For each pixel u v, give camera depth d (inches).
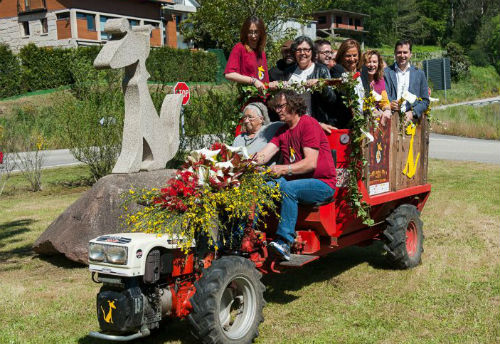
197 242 182.7
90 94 553.6
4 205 461.4
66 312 219.1
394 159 261.1
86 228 287.9
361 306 218.7
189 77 1437.0
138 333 165.6
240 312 184.4
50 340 192.4
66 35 1380.4
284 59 268.5
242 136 234.2
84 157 541.3
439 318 204.8
